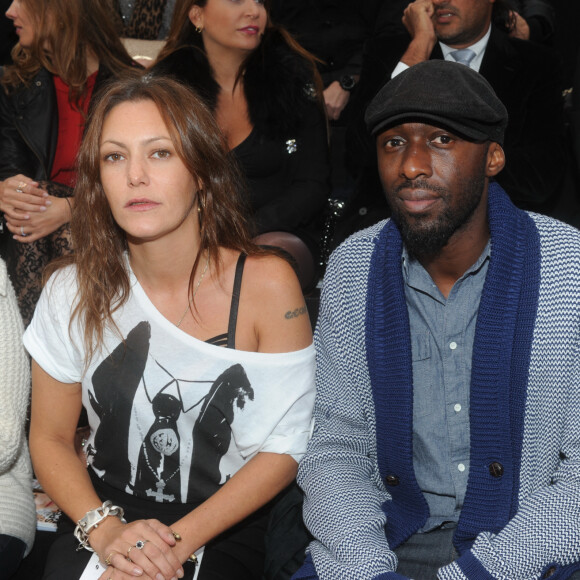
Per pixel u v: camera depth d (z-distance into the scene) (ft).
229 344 6.07
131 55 11.38
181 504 6.33
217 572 6.04
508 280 5.71
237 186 6.34
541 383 5.70
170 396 6.07
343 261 6.30
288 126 10.06
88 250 6.13
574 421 5.74
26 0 9.77
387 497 6.33
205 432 6.13
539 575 5.39
